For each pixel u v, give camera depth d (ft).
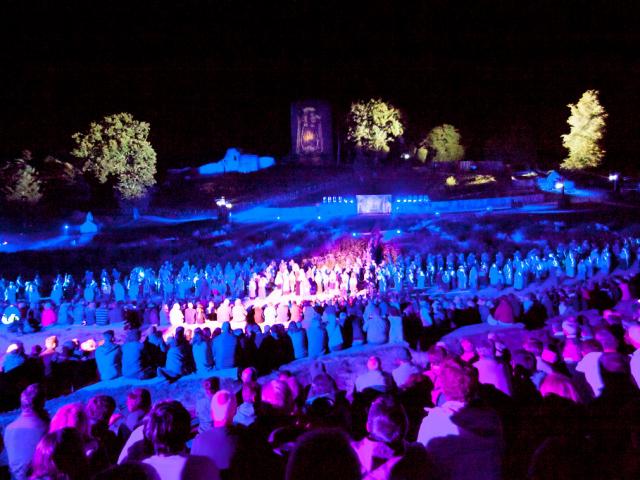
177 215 206.28
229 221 185.47
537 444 17.79
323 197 208.33
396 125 254.06
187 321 79.97
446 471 14.67
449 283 101.60
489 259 110.93
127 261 145.18
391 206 187.32
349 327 56.08
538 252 117.08
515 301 66.13
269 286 108.47
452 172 247.50
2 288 102.63
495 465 14.76
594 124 238.89
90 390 41.39
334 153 290.56
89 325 84.23
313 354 52.31
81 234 176.04
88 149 202.28
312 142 273.13
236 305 79.30
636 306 59.26
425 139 276.62
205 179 254.47
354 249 140.46
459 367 16.19
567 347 36.55
